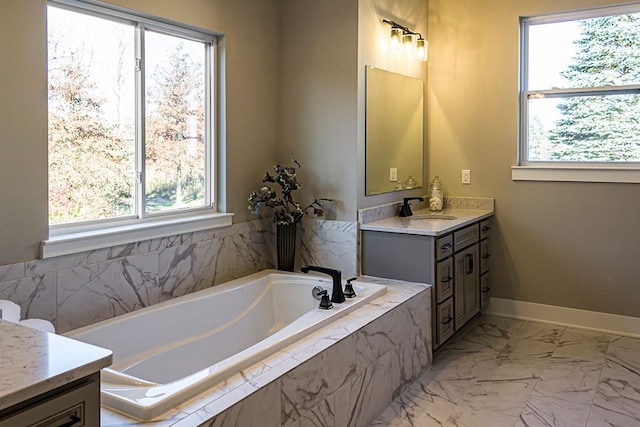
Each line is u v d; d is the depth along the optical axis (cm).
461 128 436
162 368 267
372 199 372
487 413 268
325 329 248
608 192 385
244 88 346
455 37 434
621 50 382
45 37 234
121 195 279
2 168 221
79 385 122
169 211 305
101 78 266
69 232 252
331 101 356
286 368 205
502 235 426
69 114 252
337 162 356
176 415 170
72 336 232
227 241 337
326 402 226
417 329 310
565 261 404
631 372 316
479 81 426
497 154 423
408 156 416
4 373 111
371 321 260
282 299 339
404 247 338
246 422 183
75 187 256
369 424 258
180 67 310
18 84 225
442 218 388
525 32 415
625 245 382
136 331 260
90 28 260
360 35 346
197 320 292
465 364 331
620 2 374
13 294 226
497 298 432
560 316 409
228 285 320
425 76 443
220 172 335
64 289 245
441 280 338
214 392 186
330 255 362
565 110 404
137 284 279
